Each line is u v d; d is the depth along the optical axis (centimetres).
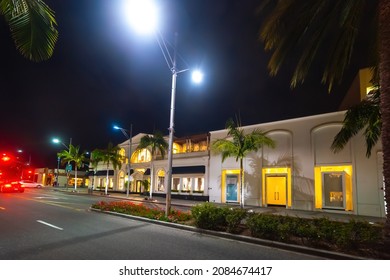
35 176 7162
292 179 2238
